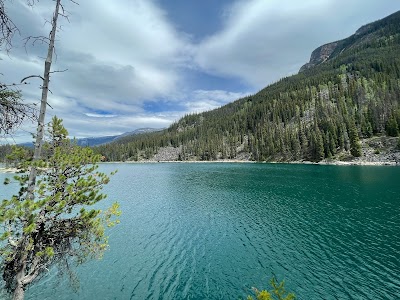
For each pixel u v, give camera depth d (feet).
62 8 39.09
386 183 226.38
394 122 441.27
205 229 125.90
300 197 189.06
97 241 47.57
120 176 371.35
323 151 461.37
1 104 23.81
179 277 81.15
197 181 298.56
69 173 48.62
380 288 71.26
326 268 83.35
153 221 140.67
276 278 78.79
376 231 114.32
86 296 70.08
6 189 247.70
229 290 73.72
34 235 40.98
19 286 37.70
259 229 123.24
